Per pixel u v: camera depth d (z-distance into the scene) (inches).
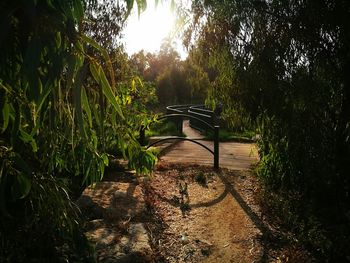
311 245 157.2
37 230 112.3
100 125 60.0
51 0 47.6
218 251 152.7
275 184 216.2
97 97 64.9
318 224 166.7
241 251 152.7
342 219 174.2
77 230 84.4
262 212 190.2
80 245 88.3
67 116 63.9
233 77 185.8
